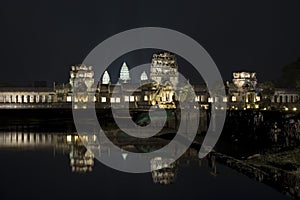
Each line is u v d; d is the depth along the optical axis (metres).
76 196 51.16
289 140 69.88
